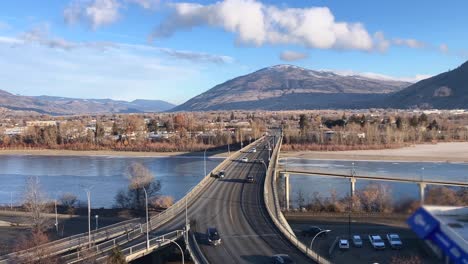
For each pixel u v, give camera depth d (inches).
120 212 3703.3
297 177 5462.6
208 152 7790.4
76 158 7721.5
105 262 1868.8
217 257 1899.6
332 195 4097.0
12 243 2864.2
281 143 7751.0
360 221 3417.8
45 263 1990.7
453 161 6407.5
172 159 7204.7
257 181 3735.2
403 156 6924.2
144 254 2052.2
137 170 4402.1
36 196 3614.7
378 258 2571.4
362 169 5743.1
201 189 3440.0
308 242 2989.7
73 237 2519.7
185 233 2206.0
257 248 2020.2
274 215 2615.7
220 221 2513.5
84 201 4227.4
